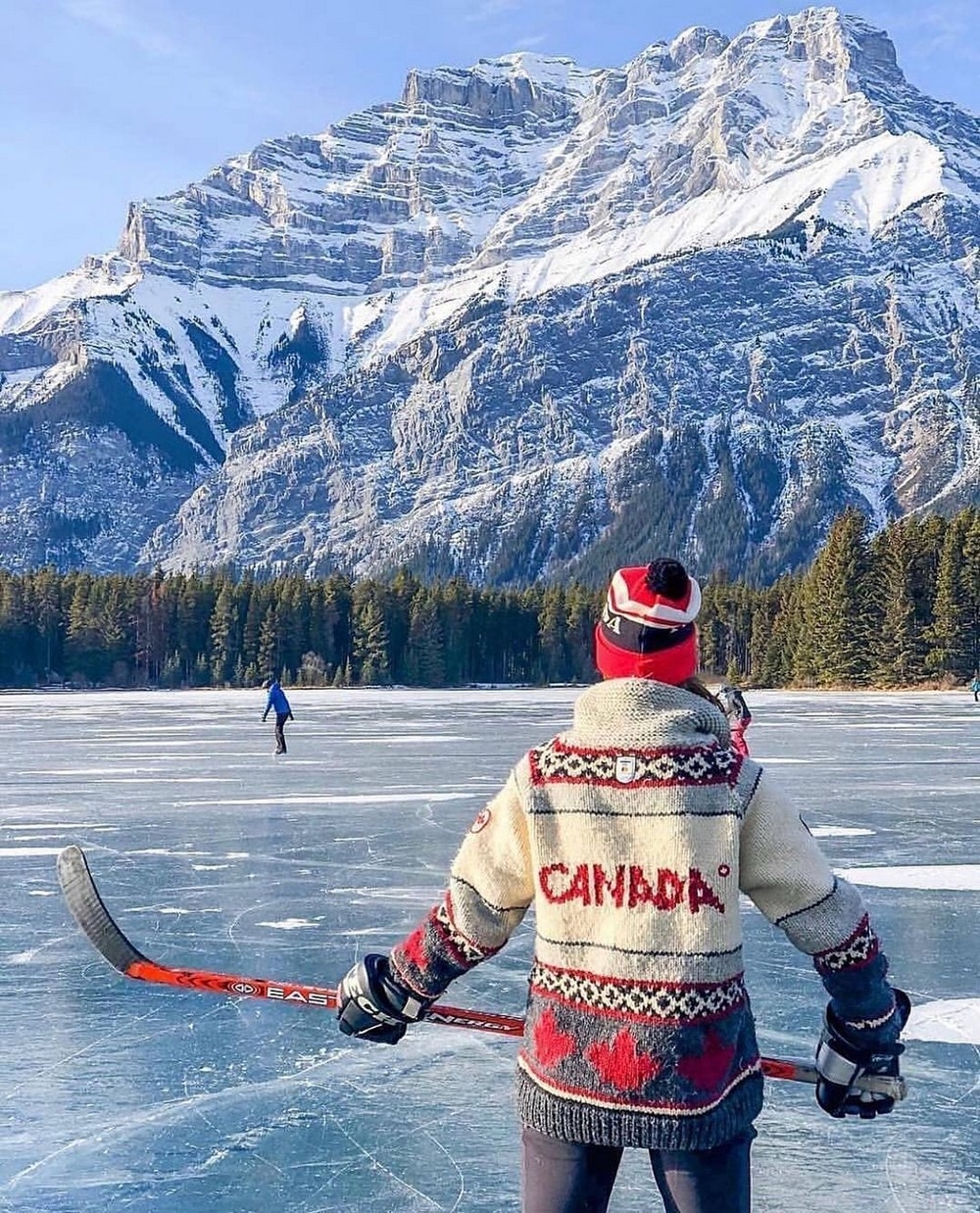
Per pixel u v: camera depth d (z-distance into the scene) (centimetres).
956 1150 500
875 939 255
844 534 9475
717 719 261
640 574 268
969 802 1667
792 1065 277
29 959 807
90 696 8675
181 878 1098
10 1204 454
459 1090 573
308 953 817
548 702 6506
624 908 247
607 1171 257
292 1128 527
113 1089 571
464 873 267
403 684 11762
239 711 5331
